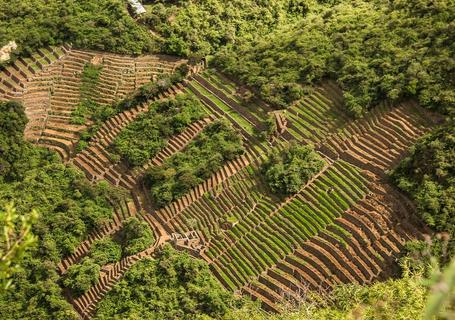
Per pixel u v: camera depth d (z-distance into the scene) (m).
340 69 72.00
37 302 61.38
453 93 61.03
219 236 62.94
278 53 79.12
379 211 56.53
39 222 67.38
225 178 68.88
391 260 52.34
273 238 59.88
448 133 57.31
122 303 59.12
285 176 63.72
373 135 64.00
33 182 72.06
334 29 78.88
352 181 60.97
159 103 79.31
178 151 74.69
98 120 79.88
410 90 63.38
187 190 68.44
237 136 71.75
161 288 59.31
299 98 72.81
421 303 34.62
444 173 54.38
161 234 65.81
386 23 74.69
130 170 74.00
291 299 53.69
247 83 77.81
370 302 39.75
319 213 59.78
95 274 62.88
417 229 53.09
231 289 58.19
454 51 64.50
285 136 70.19
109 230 68.81
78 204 70.06
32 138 79.38
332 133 67.19
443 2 71.19
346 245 55.44
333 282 53.84
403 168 57.75
